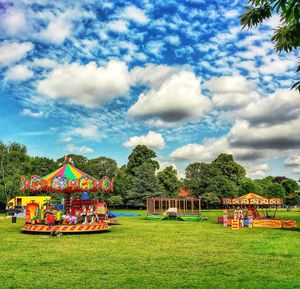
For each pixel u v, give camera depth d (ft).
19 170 166.50
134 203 204.44
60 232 63.31
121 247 47.83
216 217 132.36
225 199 99.71
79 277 30.07
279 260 38.37
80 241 54.54
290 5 12.84
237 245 50.31
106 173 234.99
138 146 248.52
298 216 141.69
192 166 261.24
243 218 87.76
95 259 38.52
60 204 88.02
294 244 51.67
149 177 208.13
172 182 240.32
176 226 86.58
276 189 278.05
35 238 58.59
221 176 230.68
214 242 53.72
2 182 164.76
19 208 130.41
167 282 28.45
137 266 34.76
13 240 55.83
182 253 42.73
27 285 27.37
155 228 80.07
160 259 38.63
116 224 93.81
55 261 37.32
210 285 27.61
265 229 78.38
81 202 86.43
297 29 13.91
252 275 31.09
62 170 76.64
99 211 88.74
